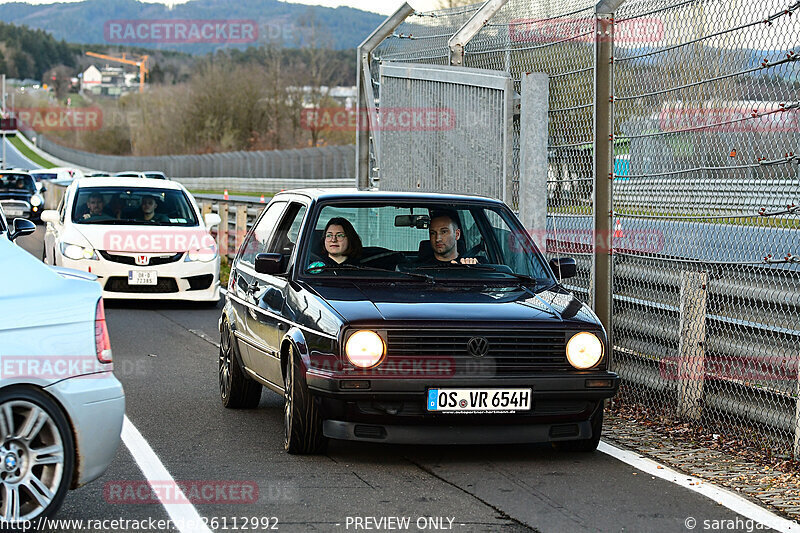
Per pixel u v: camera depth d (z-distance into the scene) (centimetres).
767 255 876
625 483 772
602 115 1104
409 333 802
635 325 1070
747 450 876
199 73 11031
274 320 909
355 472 798
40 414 620
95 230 1880
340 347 796
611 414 1030
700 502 723
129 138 14088
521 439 820
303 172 6531
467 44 1460
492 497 731
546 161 1220
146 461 827
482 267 948
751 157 895
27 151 17550
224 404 1068
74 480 641
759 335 884
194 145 10888
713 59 939
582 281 1161
